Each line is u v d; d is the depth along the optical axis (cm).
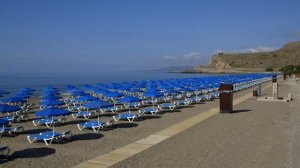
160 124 1545
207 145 1130
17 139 1273
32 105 2439
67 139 1234
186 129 1412
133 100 1712
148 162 939
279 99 2534
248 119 1656
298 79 6159
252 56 17438
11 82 7225
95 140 1231
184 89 2762
